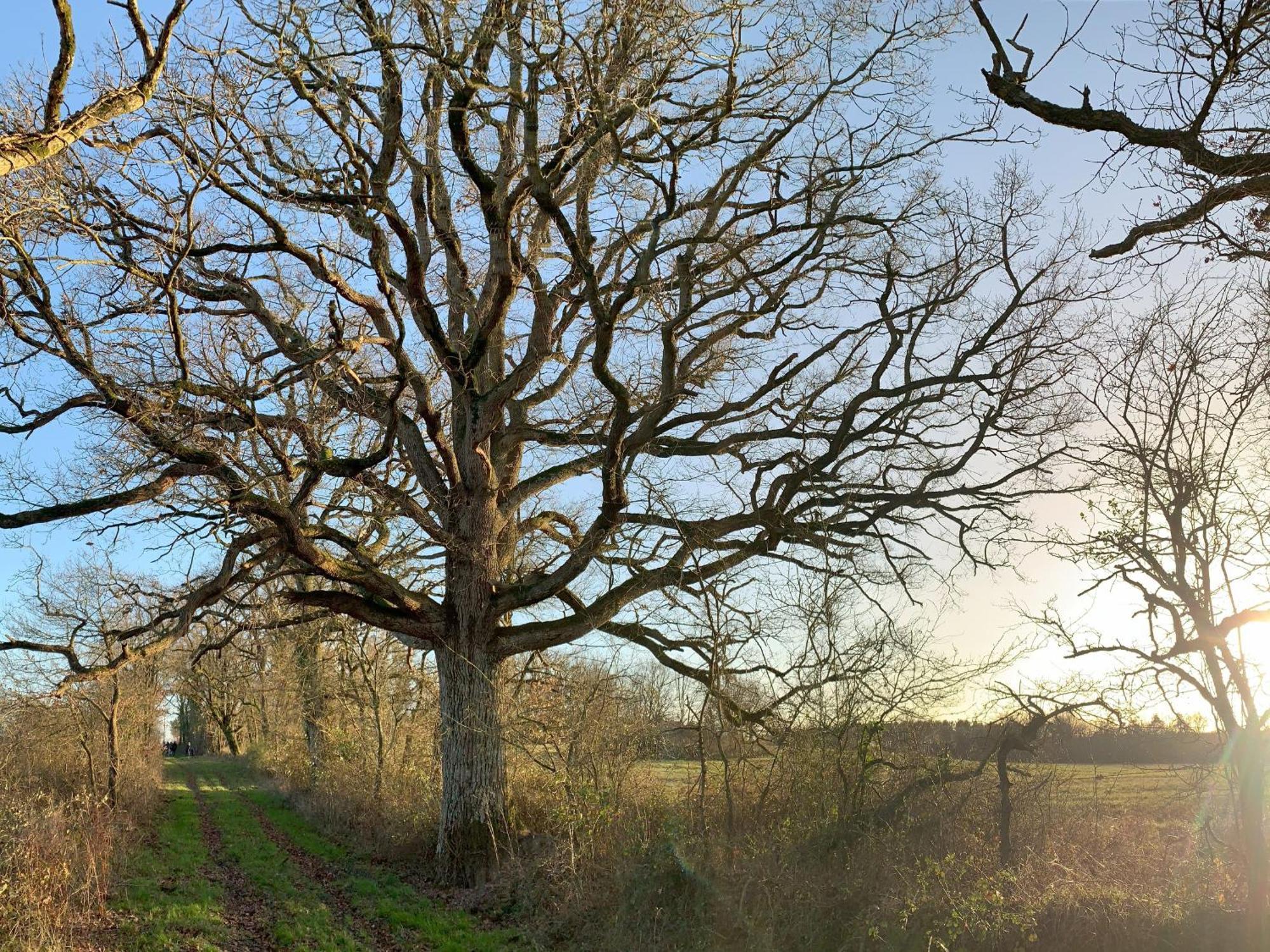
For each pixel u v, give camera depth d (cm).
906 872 1048
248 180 1484
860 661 1280
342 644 2836
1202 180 729
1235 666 871
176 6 851
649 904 1173
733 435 1805
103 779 2558
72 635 1504
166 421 1445
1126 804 1225
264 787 4122
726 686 1534
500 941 1287
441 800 1808
